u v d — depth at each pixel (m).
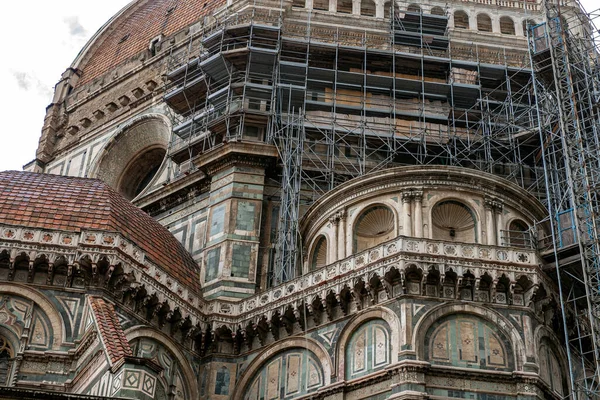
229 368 45.19
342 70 59.03
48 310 41.34
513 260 41.72
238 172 51.84
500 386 38.88
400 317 40.09
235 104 56.12
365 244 46.41
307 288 43.72
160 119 65.06
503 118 57.06
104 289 42.06
